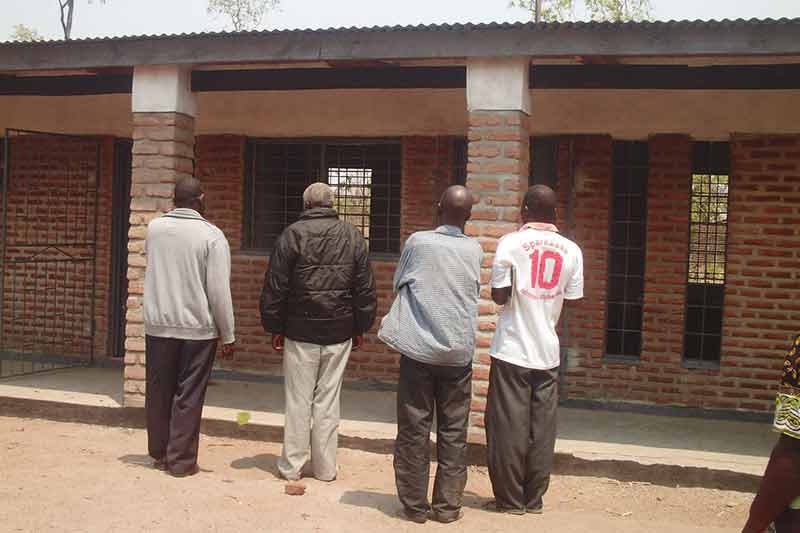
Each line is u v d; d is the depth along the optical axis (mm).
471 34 6672
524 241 5492
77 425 7734
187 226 6102
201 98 9203
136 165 7617
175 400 6129
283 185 9906
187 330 6066
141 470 6254
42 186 10461
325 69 7691
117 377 9281
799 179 8367
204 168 9922
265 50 7160
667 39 6281
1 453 6684
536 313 5492
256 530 5090
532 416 5594
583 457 6625
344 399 8781
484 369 6738
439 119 8977
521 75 6707
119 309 10336
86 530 4973
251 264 9812
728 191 8625
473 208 6770
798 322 8406
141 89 7602
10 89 8609
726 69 6797
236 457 6840
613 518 5715
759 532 4352
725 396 8586
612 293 9125
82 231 10328
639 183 9031
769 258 8469
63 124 10008
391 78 7586
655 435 7582
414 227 9352
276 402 8391
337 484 6156
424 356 5250
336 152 9773
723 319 8602
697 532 5438
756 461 6629
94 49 7590
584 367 8930
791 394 4238
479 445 6758
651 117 8398
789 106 7988
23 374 9242
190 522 5164
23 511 5234
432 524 5355
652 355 8781
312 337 6051
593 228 8914
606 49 6406
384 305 9445
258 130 9609
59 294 10438
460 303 5312
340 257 6039
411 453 5359
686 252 8727
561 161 8977
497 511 5672
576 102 8406
